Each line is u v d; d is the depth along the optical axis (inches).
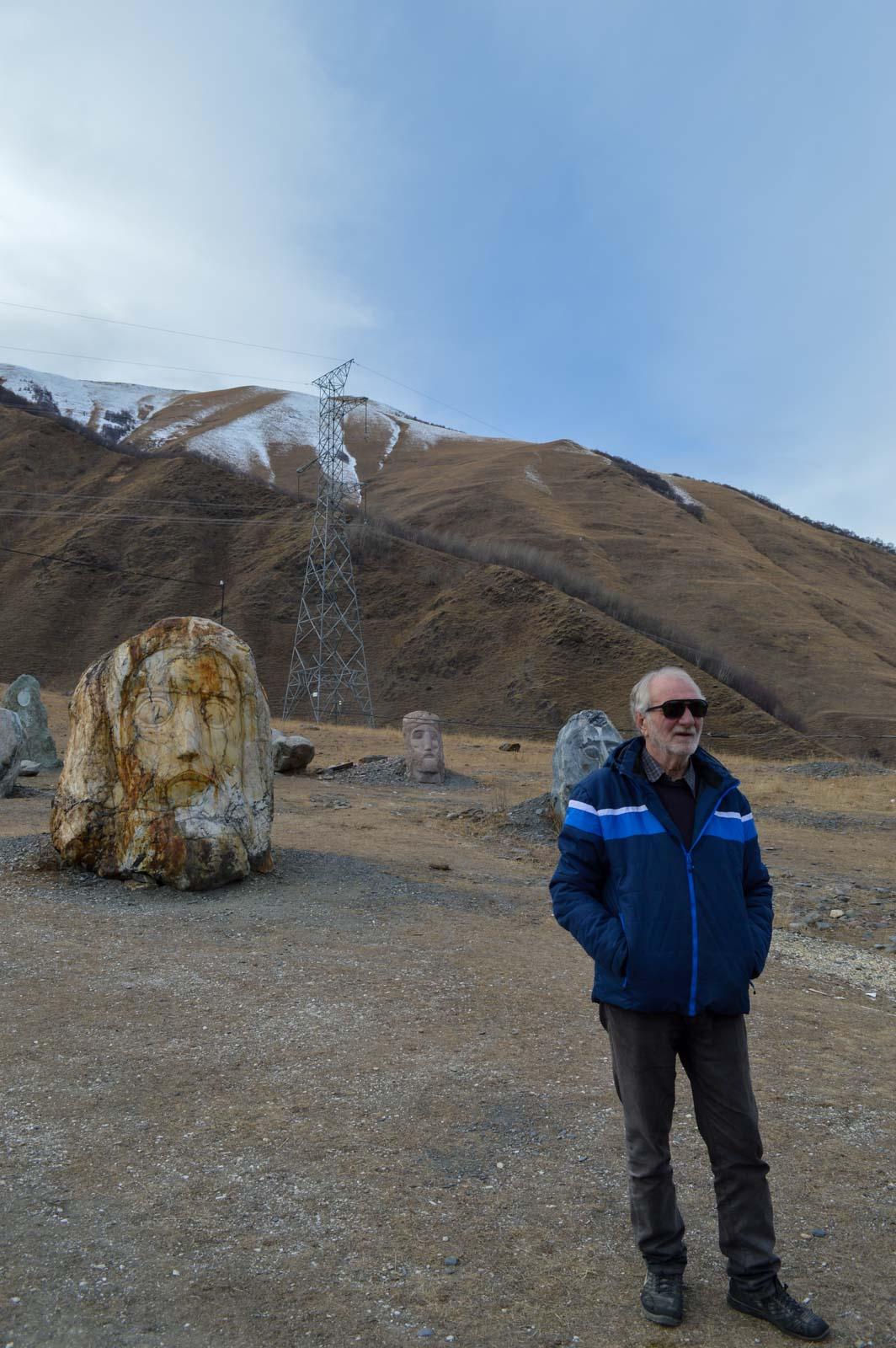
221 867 392.2
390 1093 198.4
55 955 294.7
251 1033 232.7
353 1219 148.0
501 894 423.2
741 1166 125.5
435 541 4360.2
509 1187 159.6
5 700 802.8
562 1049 228.8
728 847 128.9
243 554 4239.7
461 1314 124.5
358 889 409.1
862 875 556.1
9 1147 169.5
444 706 3191.4
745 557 4842.5
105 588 3981.3
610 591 3932.1
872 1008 293.0
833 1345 120.0
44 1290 127.8
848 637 4020.7
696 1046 127.6
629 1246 142.3
